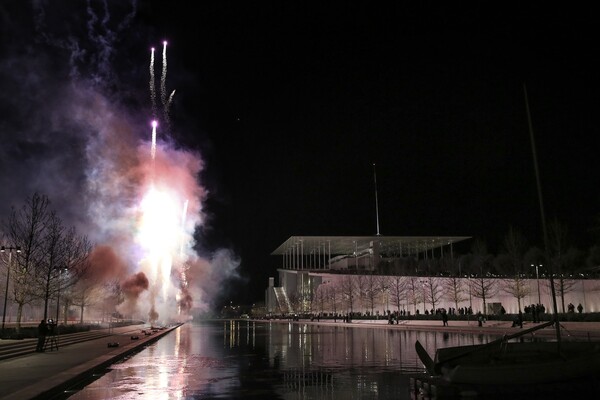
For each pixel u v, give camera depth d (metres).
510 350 18.27
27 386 15.01
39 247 45.94
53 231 46.56
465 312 73.62
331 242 127.00
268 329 73.06
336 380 17.56
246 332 62.25
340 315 104.62
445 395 14.19
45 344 28.12
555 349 18.19
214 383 17.12
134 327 71.12
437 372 16.62
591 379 14.89
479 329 47.22
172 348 33.97
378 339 40.53
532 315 50.66
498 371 14.63
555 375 14.73
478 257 97.06
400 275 96.12
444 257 124.44
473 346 17.50
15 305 67.75
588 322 44.25
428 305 88.38
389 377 18.23
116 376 19.16
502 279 74.44
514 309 72.88
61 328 40.62
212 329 76.38
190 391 15.50
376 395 14.58
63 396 14.77
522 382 14.60
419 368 20.92
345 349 31.02
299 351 30.28
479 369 14.68
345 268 130.88
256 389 15.78
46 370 18.84
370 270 114.88
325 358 25.48
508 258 91.50
